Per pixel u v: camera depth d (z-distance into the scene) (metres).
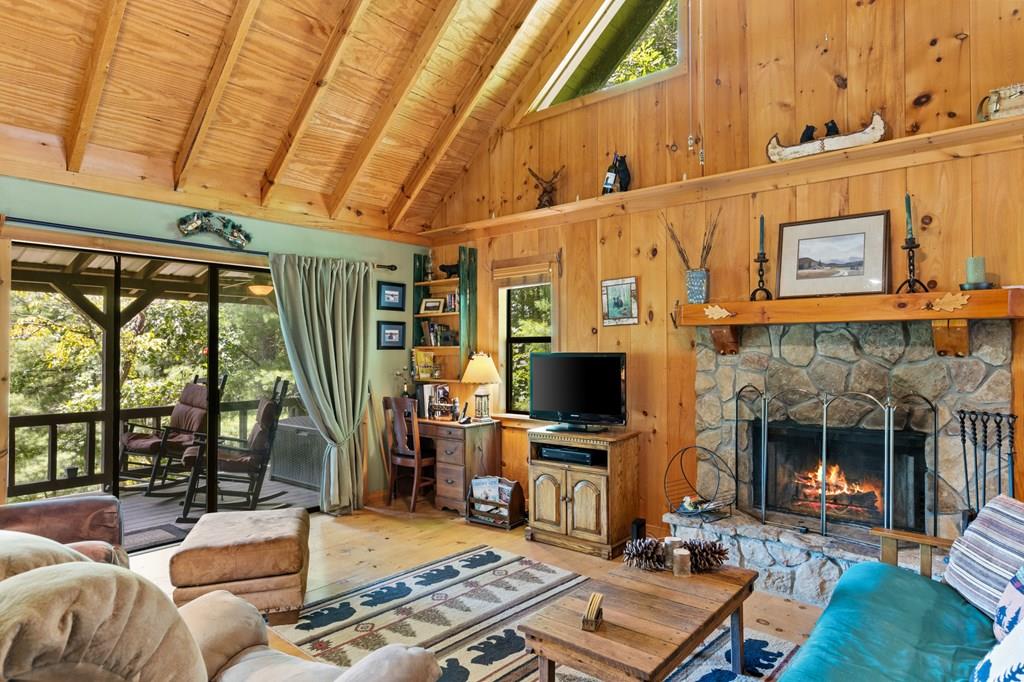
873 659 1.77
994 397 3.08
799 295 3.64
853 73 3.56
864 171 3.48
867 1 3.53
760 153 3.89
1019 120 2.93
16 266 3.69
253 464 4.74
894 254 3.40
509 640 2.82
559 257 4.86
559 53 4.93
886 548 2.54
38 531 2.63
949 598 2.21
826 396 3.38
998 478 3.07
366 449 5.33
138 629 0.89
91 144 3.87
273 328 4.89
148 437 4.20
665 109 4.32
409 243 5.77
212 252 4.44
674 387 4.23
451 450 4.98
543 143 5.00
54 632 0.78
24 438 3.72
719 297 4.02
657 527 4.27
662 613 2.12
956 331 3.08
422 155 5.23
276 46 3.94
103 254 4.03
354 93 4.47
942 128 3.28
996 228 3.11
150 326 4.24
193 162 4.18
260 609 2.83
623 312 4.47
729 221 3.99
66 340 3.88
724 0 4.07
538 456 4.41
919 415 3.29
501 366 5.30
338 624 2.98
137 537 4.12
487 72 4.72
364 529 4.59
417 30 4.27
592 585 2.38
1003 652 1.49
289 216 4.86
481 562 3.87
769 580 3.39
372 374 5.42
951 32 3.27
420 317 5.80
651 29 4.62
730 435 3.93
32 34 3.29
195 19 3.59
